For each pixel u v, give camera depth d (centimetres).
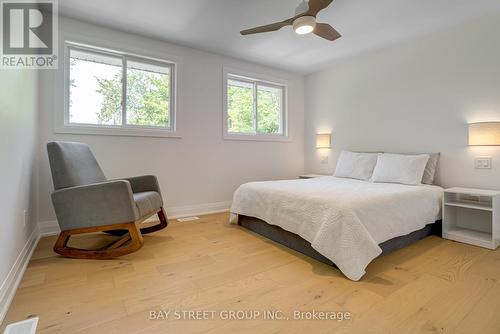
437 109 295
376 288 157
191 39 315
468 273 176
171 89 335
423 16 259
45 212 258
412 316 129
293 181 313
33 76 228
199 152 352
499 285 160
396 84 333
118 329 120
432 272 178
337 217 180
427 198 244
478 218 263
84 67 284
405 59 323
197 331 119
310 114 457
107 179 287
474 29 265
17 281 160
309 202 204
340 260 172
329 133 423
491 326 121
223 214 351
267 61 391
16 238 167
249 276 173
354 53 360
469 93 269
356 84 381
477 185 265
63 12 255
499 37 249
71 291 153
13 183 163
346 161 360
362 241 173
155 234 265
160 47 318
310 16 195
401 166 293
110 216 201
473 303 140
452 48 281
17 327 121
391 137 339
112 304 140
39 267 185
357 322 125
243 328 121
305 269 184
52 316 129
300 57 374
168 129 332
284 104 446
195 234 265
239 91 401
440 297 146
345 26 279
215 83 362
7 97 152
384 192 225
